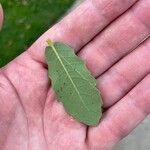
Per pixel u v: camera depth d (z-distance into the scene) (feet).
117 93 0.45
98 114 0.44
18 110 0.45
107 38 0.45
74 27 0.45
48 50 0.45
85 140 0.44
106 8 0.45
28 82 0.46
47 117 0.45
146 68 0.45
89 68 0.45
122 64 0.45
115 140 0.44
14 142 0.44
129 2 0.44
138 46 0.45
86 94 0.44
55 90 0.45
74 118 0.44
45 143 0.45
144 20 0.44
